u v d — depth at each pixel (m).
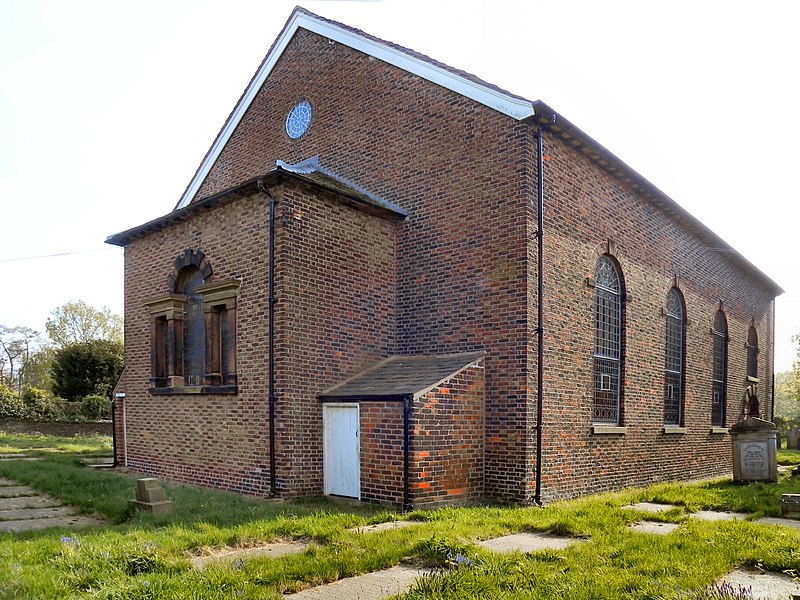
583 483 11.97
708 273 18.80
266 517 8.31
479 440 10.95
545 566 5.86
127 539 6.79
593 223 12.95
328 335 11.58
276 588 5.28
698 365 17.62
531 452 10.66
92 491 10.63
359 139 14.26
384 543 6.68
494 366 11.14
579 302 12.27
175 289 13.56
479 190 11.77
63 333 56.28
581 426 12.05
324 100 15.24
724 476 17.69
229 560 6.08
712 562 6.01
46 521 8.50
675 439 15.88
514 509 9.45
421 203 12.77
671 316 16.48
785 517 9.09
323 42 15.45
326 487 10.96
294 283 11.08
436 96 12.74
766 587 5.43
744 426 13.54
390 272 12.92
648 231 15.18
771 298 25.38
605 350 13.31
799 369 44.84
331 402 10.98
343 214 12.06
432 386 10.12
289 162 15.95
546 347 11.21
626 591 5.15
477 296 11.59
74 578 5.24
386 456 10.06
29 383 58.75
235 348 11.78
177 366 13.40
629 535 7.27
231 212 12.23
